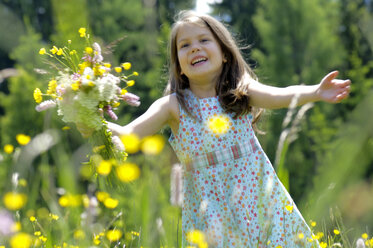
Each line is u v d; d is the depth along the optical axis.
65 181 1.23
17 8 16.48
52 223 1.83
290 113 1.45
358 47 16.86
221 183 2.80
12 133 11.41
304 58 17.89
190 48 3.00
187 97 3.03
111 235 1.81
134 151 1.61
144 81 15.10
